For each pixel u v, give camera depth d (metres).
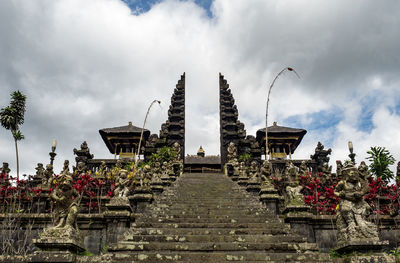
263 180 14.06
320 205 12.84
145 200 12.35
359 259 6.33
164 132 34.31
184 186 17.41
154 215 10.87
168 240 8.34
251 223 9.98
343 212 7.15
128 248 7.74
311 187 13.81
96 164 28.45
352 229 6.84
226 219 10.46
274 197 12.87
